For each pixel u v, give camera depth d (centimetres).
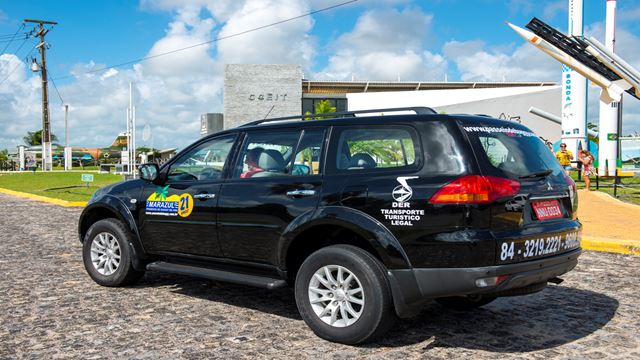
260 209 475
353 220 415
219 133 547
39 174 4284
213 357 397
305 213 445
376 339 436
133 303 550
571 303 546
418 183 397
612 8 3052
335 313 429
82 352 408
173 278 672
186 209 535
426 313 512
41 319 493
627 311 517
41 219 1371
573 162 2516
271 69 5734
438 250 384
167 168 575
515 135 436
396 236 400
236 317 502
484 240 373
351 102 6347
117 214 600
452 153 394
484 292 381
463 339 437
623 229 1008
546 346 420
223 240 505
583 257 800
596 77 2306
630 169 2008
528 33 2339
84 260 637
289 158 481
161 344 426
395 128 426
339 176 440
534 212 412
